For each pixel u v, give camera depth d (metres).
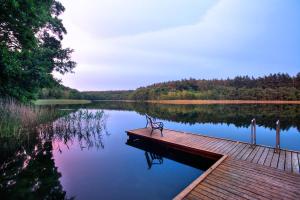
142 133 7.02
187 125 11.55
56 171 4.22
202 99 52.69
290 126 10.98
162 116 16.20
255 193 2.55
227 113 18.34
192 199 2.43
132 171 4.30
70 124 8.83
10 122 6.85
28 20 7.26
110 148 6.35
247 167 3.50
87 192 3.25
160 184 3.62
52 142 7.00
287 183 2.83
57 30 13.20
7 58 7.10
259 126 11.09
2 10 6.07
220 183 2.86
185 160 5.20
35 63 10.08
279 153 4.32
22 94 9.88
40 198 3.00
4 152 5.56
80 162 4.89
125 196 3.12
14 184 3.53
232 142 5.50
